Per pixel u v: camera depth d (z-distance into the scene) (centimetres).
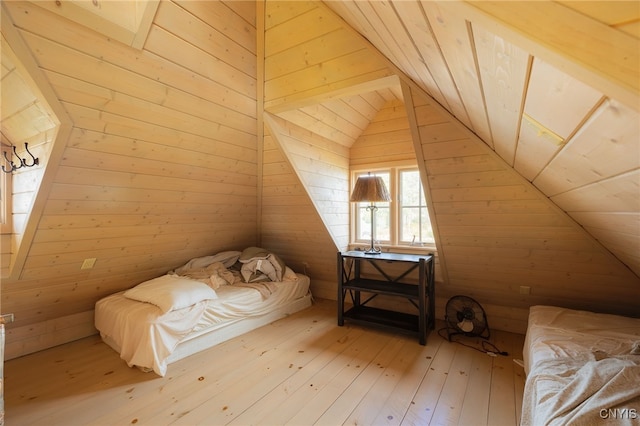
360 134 365
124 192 229
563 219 206
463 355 256
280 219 360
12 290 230
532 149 122
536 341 188
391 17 97
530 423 127
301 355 255
